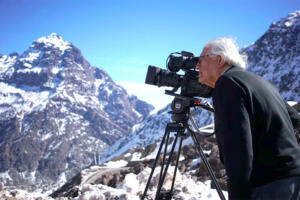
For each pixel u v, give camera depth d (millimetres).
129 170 26188
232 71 2711
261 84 2656
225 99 2520
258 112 2504
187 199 5844
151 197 6461
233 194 2289
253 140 2539
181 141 4527
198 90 3924
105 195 6125
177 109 4160
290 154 2488
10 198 6352
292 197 2381
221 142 2508
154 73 4035
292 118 3025
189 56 3934
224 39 2930
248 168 2279
